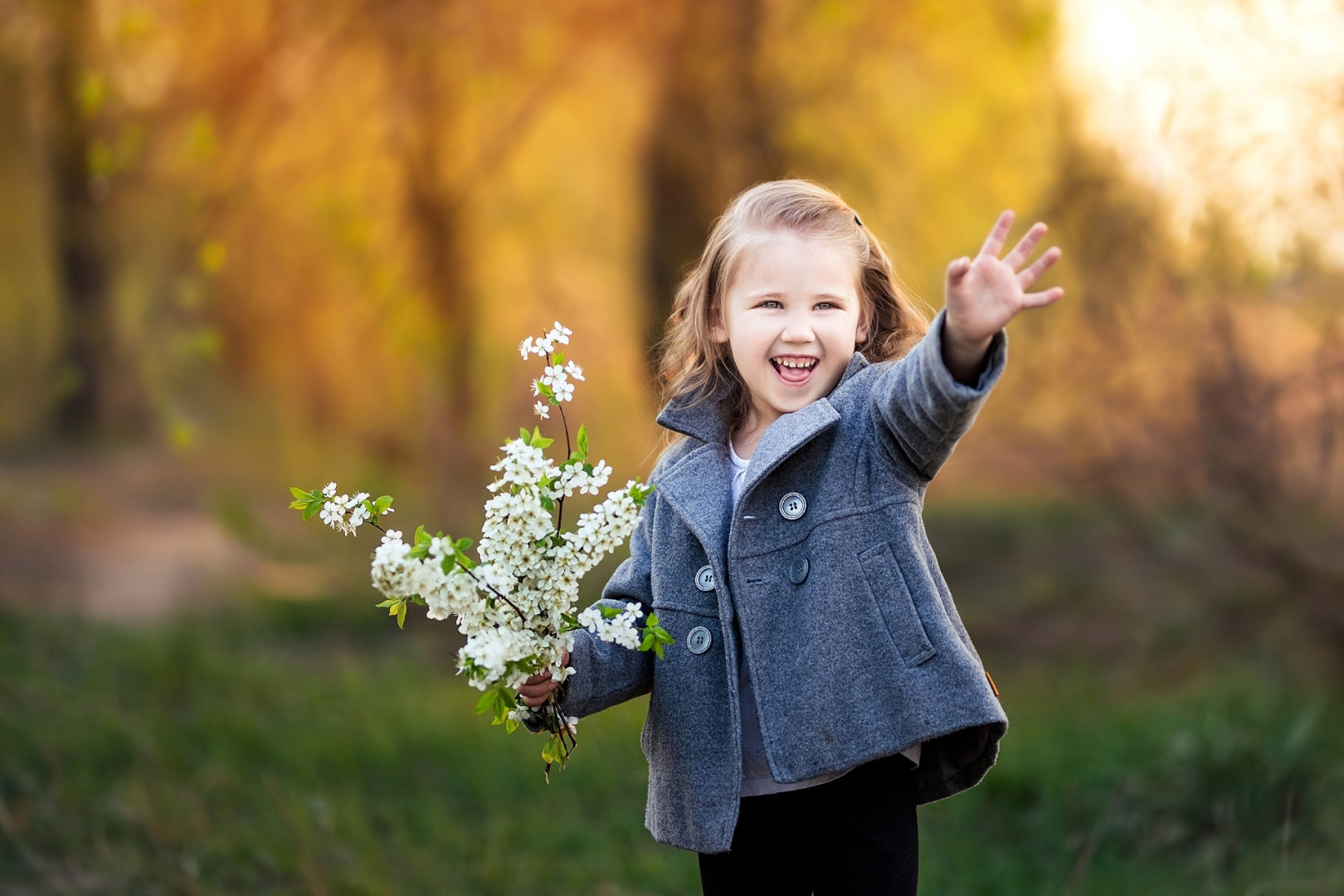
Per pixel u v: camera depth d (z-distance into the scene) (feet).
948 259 34.58
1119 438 25.98
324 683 26.32
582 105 45.83
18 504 48.67
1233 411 24.04
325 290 55.67
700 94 35.42
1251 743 18.30
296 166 40.34
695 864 16.76
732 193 35.42
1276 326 23.73
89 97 30.32
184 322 40.78
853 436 9.61
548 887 16.52
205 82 36.76
